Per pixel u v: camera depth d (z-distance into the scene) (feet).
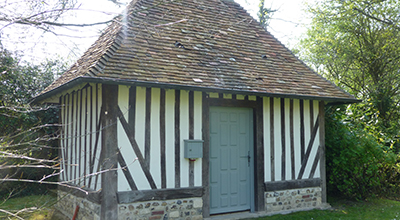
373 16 46.80
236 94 20.86
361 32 47.73
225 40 25.93
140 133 18.86
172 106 19.95
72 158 22.97
